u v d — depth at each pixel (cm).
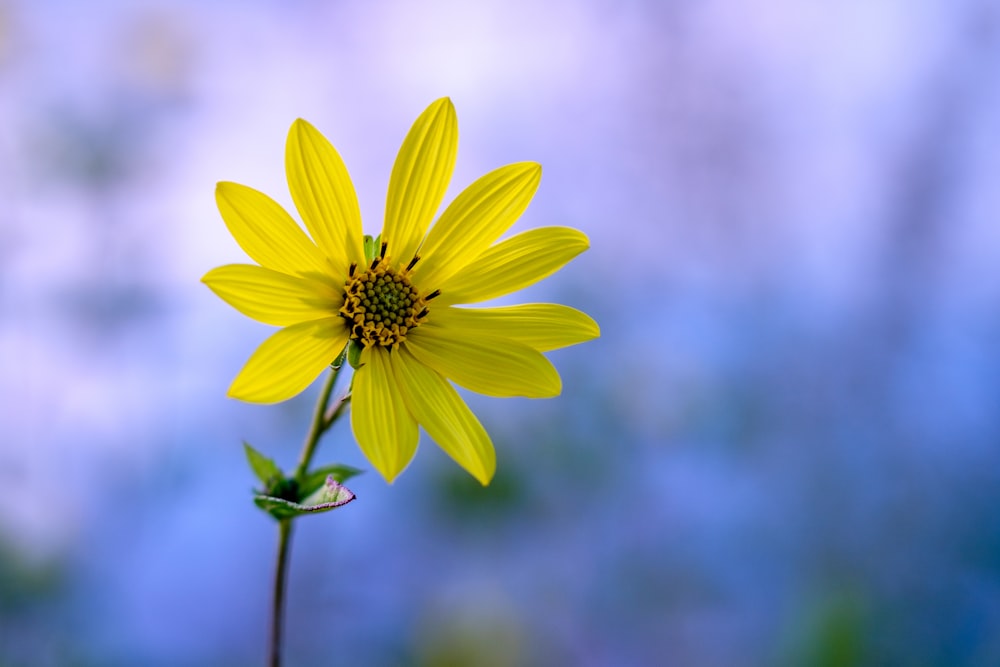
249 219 44
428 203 46
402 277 46
